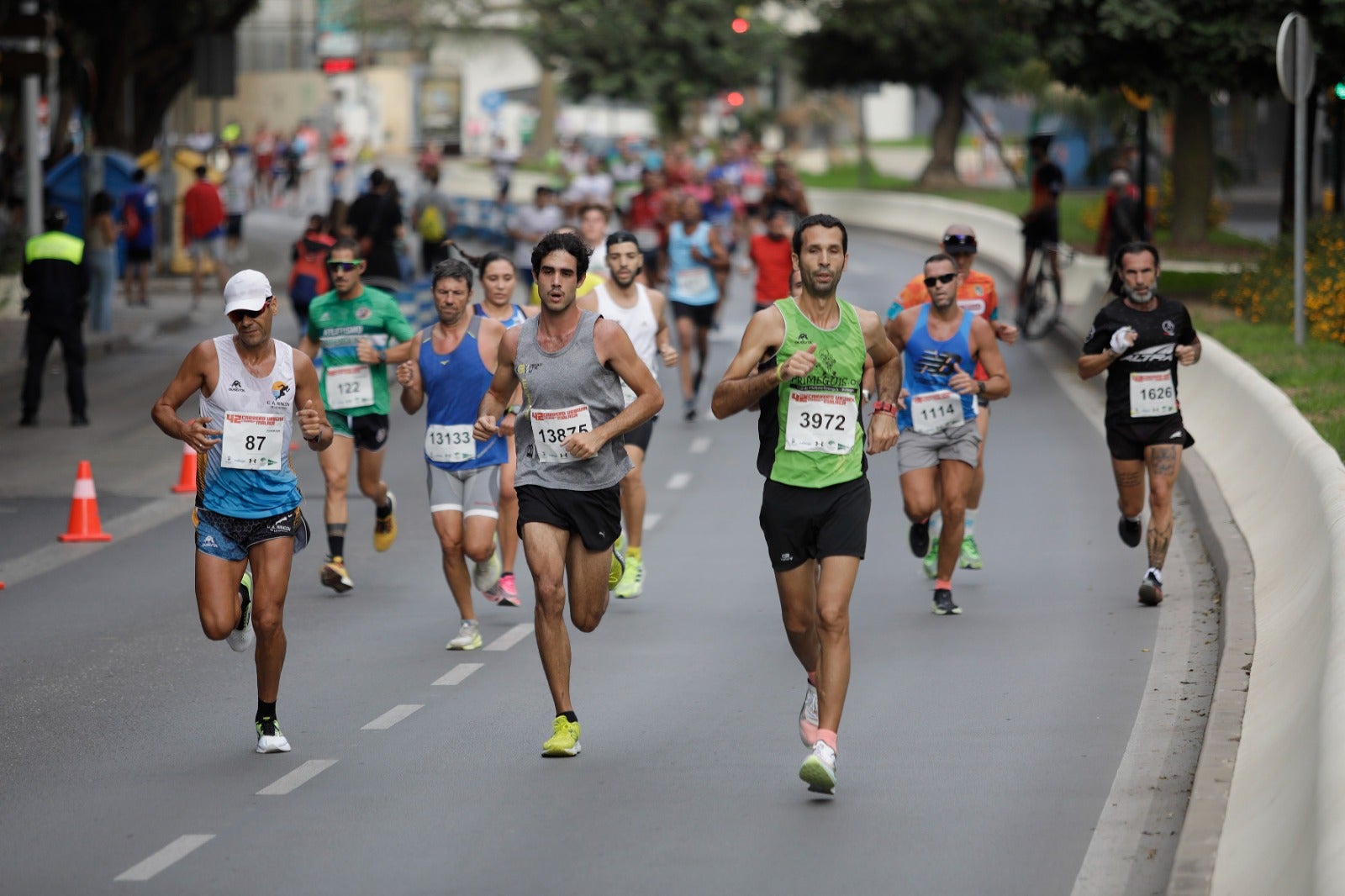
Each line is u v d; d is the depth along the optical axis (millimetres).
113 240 95312
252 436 28719
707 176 159000
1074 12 85000
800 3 182375
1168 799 25609
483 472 36562
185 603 41875
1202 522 44688
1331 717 21078
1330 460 36250
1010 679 32875
